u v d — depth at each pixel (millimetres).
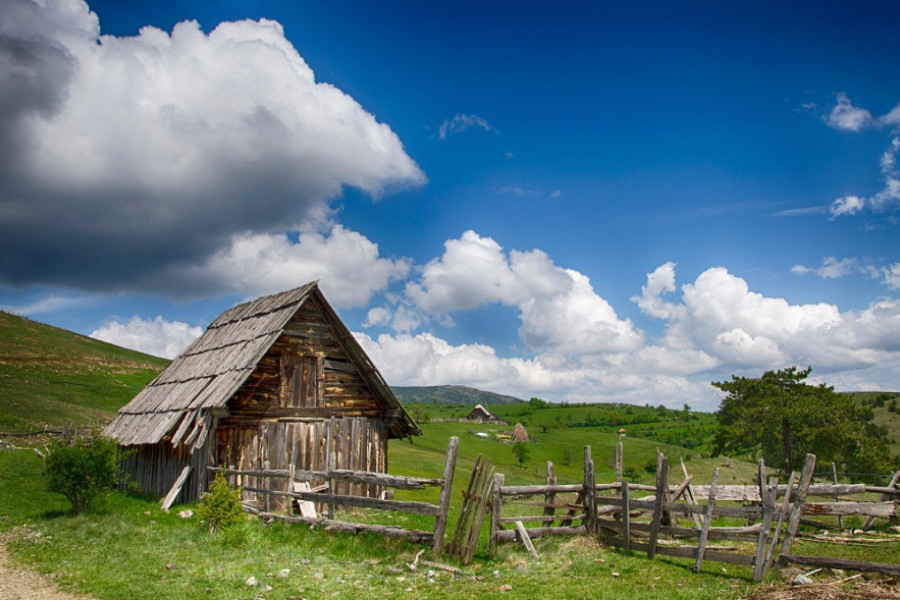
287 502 19312
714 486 12461
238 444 20516
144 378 77812
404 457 61938
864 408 39719
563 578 11648
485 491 13422
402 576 11945
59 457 17266
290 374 22266
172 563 12500
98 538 14930
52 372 66375
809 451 39812
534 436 137500
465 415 189250
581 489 15516
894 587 9781
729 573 11797
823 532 16984
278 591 10656
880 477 36312
